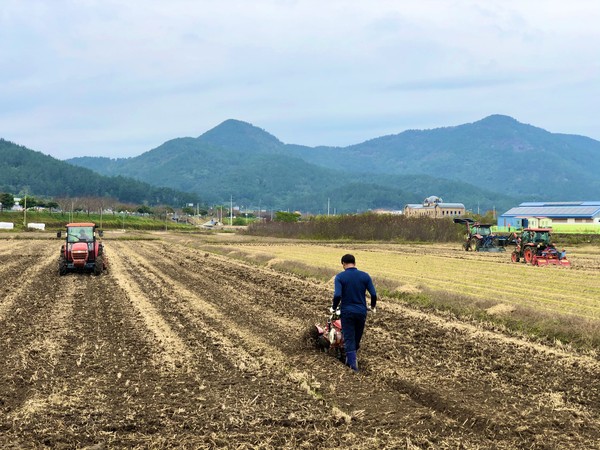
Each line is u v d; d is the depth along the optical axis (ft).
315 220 277.23
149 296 69.67
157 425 27.02
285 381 33.91
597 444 25.32
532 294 71.92
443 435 26.14
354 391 32.35
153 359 38.96
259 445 24.71
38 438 25.55
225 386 32.94
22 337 45.50
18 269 103.91
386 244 219.41
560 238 221.87
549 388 33.22
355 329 38.27
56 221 461.78
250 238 267.39
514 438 25.90
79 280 86.74
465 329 50.14
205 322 52.54
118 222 486.79
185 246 193.47
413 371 36.55
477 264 120.37
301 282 85.15
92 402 30.22
